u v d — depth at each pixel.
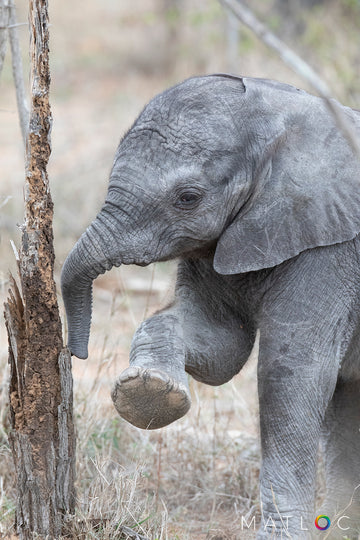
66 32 41.06
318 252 8.29
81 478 10.00
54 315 8.11
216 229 8.18
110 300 17.30
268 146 8.13
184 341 8.35
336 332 8.38
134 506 8.97
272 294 8.37
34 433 8.18
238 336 8.80
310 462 8.38
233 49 24.22
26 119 10.52
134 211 7.98
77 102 31.44
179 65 32.94
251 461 11.28
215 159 8.01
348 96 18.02
